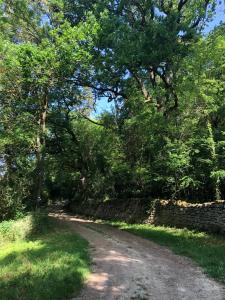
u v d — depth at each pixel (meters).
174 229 23.95
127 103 31.11
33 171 30.30
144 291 10.29
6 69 28.44
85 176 47.31
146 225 27.89
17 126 29.27
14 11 30.55
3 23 30.55
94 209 42.59
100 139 41.25
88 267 12.84
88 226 29.25
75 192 58.09
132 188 34.34
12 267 13.25
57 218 36.97
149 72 30.05
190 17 27.55
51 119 42.25
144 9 28.77
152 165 27.39
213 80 22.25
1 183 28.80
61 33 31.03
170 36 24.64
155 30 24.48
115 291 10.23
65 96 36.88
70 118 43.09
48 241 19.92
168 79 27.47
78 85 32.56
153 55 25.09
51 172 53.12
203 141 22.38
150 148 27.55
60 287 9.95
